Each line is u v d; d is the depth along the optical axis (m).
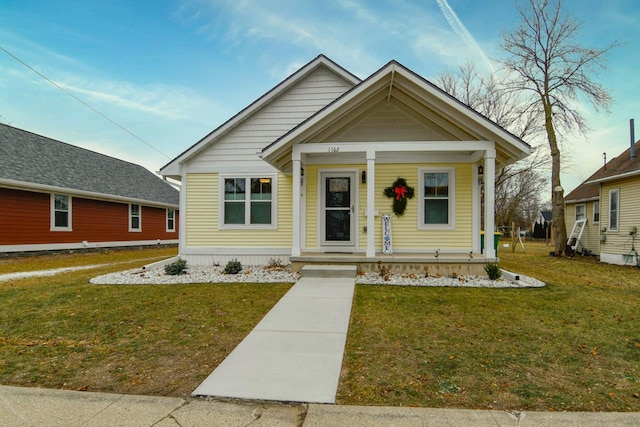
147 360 3.41
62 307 5.34
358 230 9.33
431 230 9.06
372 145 7.90
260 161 10.08
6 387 2.87
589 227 16.77
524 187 27.78
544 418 2.39
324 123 8.03
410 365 3.27
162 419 2.41
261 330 4.27
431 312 5.00
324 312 4.98
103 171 18.78
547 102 15.83
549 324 4.50
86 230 16.09
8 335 4.13
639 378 3.03
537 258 14.94
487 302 5.55
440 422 2.35
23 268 10.33
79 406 2.58
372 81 7.56
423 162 9.13
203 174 10.18
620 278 9.10
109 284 7.17
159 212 21.47
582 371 3.15
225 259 10.02
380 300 5.65
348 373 3.11
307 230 9.52
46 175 14.50
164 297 5.93
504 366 3.25
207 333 4.18
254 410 2.54
